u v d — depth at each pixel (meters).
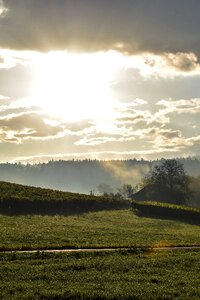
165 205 107.50
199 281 31.02
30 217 76.06
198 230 81.81
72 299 25.44
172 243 53.44
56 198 91.00
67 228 63.88
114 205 104.25
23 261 35.94
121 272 33.44
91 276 31.22
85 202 95.69
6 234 51.50
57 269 33.22
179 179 166.38
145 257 40.88
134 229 71.00
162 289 28.06
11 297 24.94
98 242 50.06
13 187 97.62
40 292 26.17
